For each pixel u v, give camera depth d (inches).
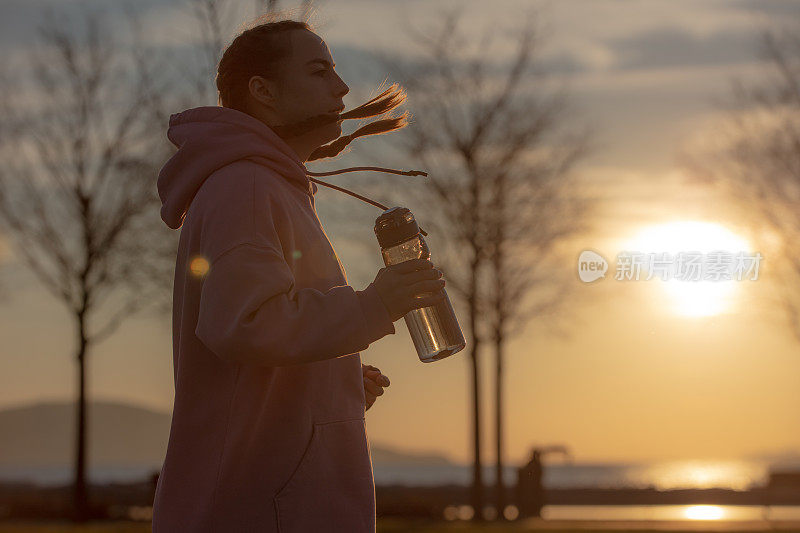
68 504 888.3
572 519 808.9
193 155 102.3
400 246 99.3
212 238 95.3
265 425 97.6
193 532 96.3
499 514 831.1
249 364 93.2
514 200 818.8
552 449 847.7
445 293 96.3
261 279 92.1
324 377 100.8
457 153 819.4
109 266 803.4
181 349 100.0
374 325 92.0
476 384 834.2
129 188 793.6
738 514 901.2
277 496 96.7
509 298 822.5
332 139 111.7
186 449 98.6
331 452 99.5
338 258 107.0
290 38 107.7
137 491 1103.6
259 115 108.0
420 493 1019.3
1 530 649.0
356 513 99.2
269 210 97.7
